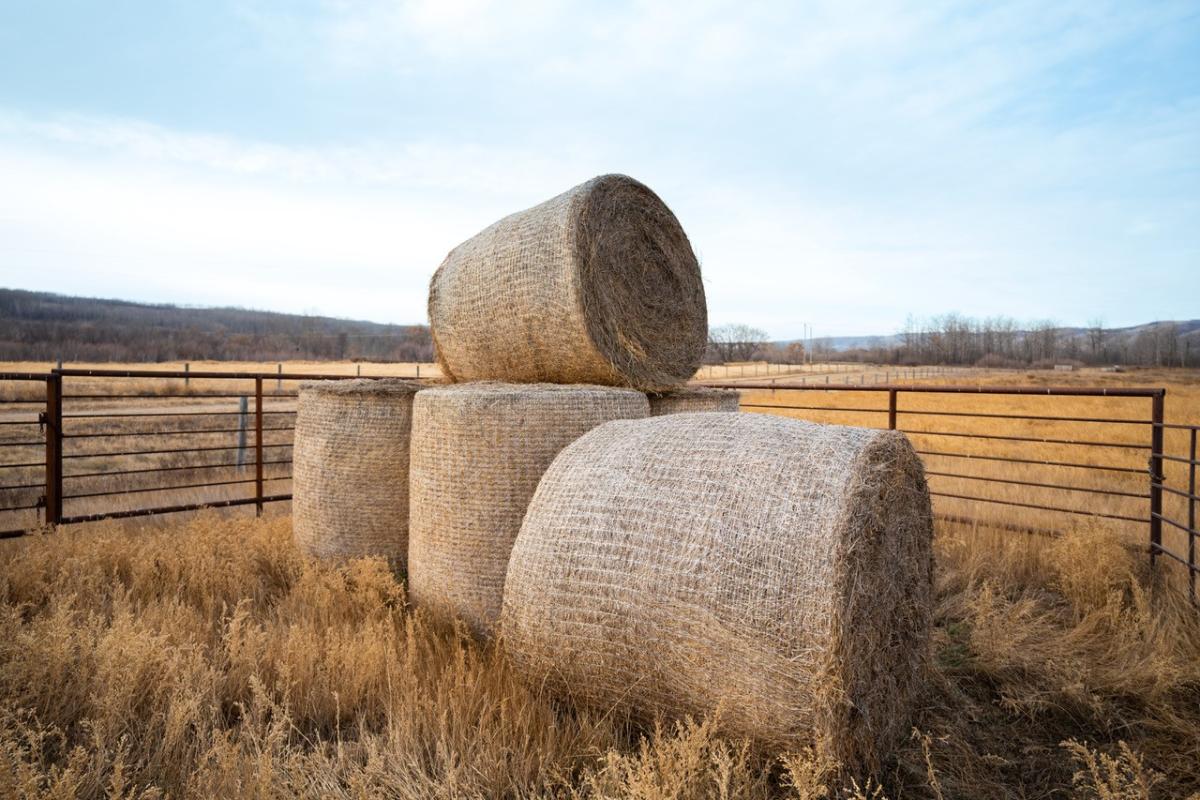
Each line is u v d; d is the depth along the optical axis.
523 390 3.77
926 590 3.14
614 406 3.86
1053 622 4.12
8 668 2.62
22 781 1.96
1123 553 4.50
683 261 5.20
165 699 2.73
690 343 5.27
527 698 2.79
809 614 2.26
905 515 2.87
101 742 2.31
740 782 2.23
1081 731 3.02
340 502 4.54
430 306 5.44
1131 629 3.70
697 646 2.43
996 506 6.73
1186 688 3.24
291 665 2.98
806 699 2.26
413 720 2.63
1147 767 2.71
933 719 3.05
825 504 2.36
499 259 4.70
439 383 5.51
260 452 6.53
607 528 2.69
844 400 25.58
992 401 26.16
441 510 3.68
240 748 2.34
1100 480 9.38
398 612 3.70
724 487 2.56
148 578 4.13
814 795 2.06
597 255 4.43
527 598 2.80
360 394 4.53
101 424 14.84
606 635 2.61
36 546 4.47
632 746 2.63
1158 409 4.66
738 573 2.37
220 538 4.89
